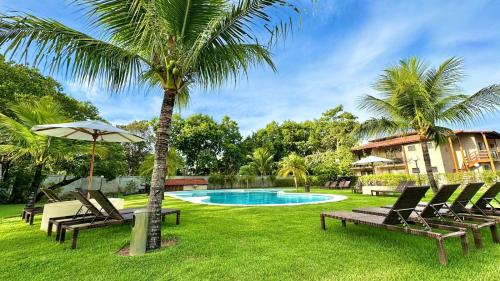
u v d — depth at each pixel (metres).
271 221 5.61
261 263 2.97
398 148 24.59
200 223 5.50
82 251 3.55
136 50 3.89
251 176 27.62
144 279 2.59
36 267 2.95
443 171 20.72
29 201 7.26
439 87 9.76
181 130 29.14
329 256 3.17
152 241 3.65
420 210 4.73
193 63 3.90
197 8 3.52
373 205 8.16
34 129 5.42
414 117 9.91
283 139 36.19
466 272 2.54
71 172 14.60
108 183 20.86
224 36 3.81
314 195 15.15
